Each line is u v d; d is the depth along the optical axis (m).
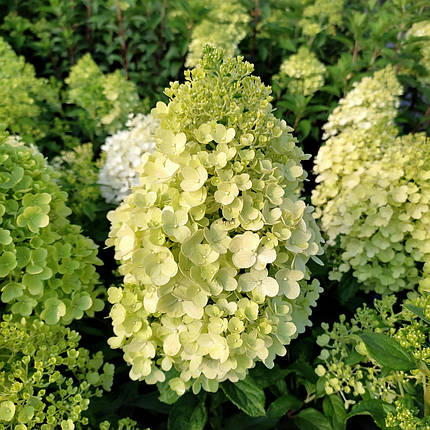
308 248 0.29
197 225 0.28
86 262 0.36
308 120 0.68
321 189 0.46
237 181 0.27
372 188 0.42
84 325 0.41
